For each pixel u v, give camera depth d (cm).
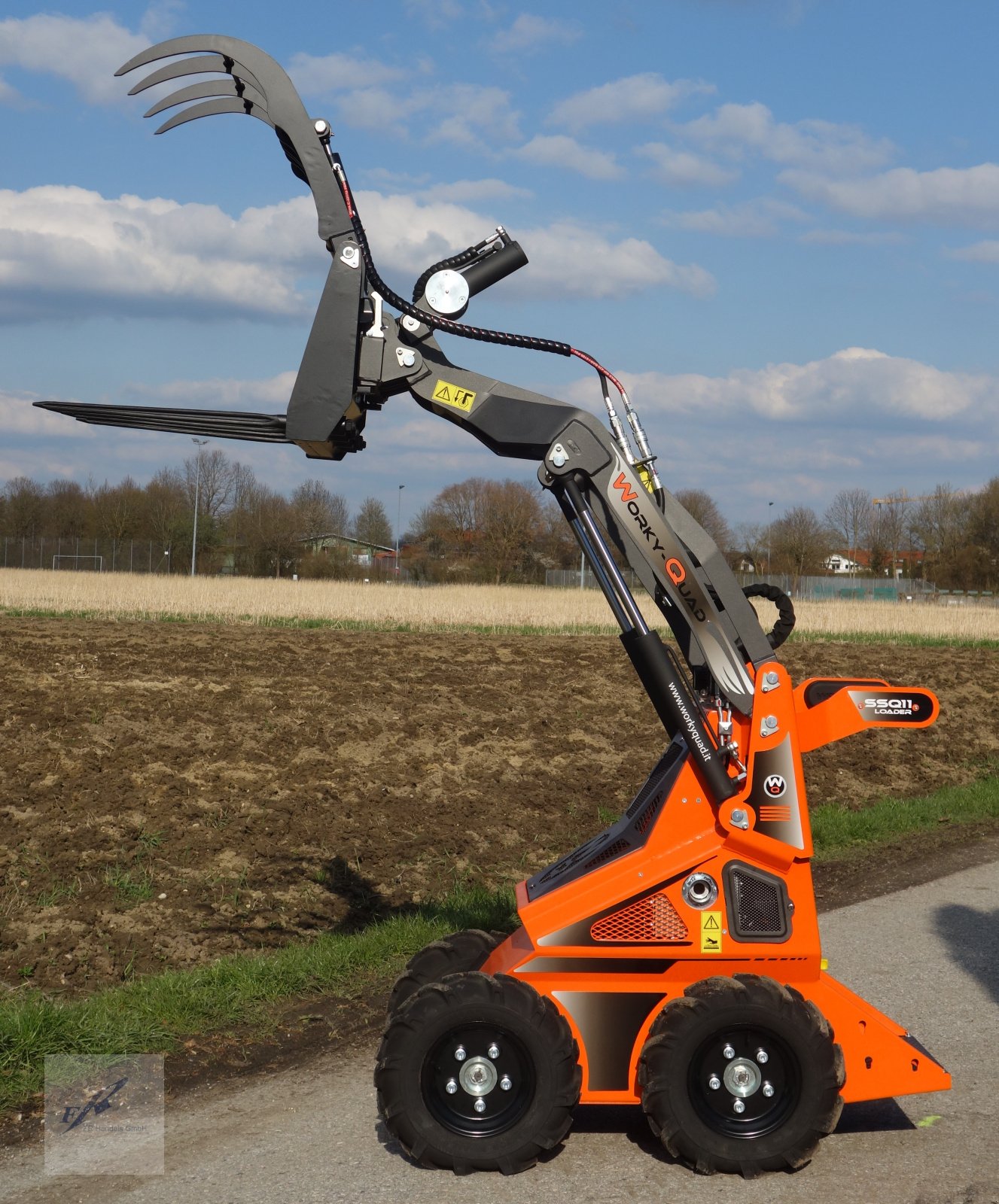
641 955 422
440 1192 391
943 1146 429
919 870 897
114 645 1916
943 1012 573
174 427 462
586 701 1574
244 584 4219
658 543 447
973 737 1591
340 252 443
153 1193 393
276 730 1230
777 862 430
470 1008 399
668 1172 407
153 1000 565
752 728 434
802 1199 385
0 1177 407
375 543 8431
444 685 1631
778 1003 397
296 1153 425
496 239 467
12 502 7562
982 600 6244
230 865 809
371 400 469
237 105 448
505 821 981
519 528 6856
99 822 865
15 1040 505
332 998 598
